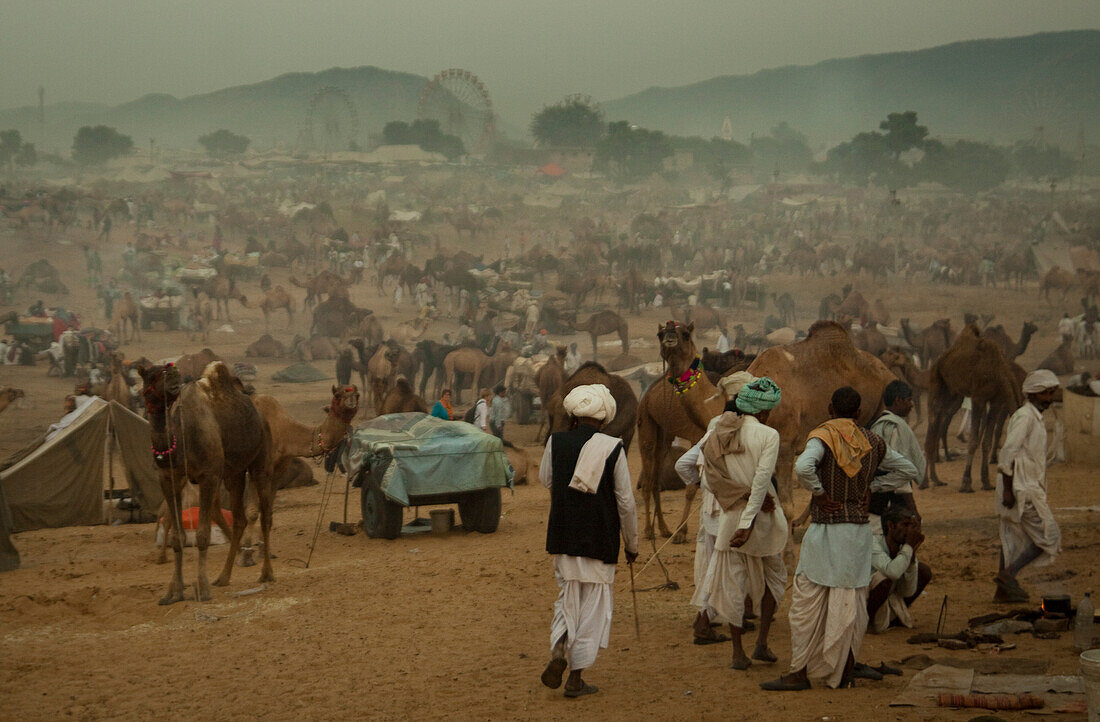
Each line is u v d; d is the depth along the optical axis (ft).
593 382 44.01
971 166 377.50
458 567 33.65
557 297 173.37
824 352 34.14
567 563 19.31
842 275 212.84
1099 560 30.83
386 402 56.65
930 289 196.24
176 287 171.01
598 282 180.65
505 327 147.02
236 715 19.11
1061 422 58.90
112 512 49.26
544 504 50.65
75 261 203.00
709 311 145.69
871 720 17.11
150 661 23.34
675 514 44.21
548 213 347.56
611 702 19.04
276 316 171.01
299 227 274.57
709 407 34.63
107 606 29.27
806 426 33.65
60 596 30.55
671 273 207.31
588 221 284.00
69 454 48.14
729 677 20.40
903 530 22.79
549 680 18.89
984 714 17.30
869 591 23.04
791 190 393.91
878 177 390.21
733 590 20.88
